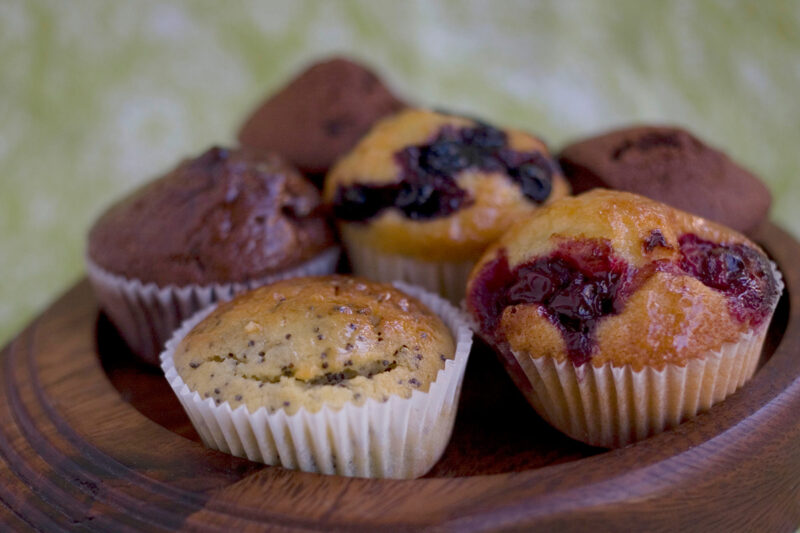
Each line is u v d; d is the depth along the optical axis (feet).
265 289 0.95
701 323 0.88
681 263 0.90
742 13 1.76
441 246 1.06
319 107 1.27
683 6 1.78
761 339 0.91
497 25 1.87
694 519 0.83
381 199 1.07
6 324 1.57
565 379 0.91
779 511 0.88
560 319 0.90
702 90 1.82
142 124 1.74
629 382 0.89
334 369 0.88
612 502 0.80
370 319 0.91
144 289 1.06
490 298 0.95
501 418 1.00
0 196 1.65
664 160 1.07
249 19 1.77
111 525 0.82
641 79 1.85
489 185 1.05
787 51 1.76
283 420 0.86
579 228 0.91
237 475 0.84
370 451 0.89
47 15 1.62
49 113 1.67
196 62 1.76
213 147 1.11
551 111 1.89
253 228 1.07
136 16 1.69
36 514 0.85
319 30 1.83
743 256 0.92
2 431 0.92
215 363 0.90
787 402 0.87
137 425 0.90
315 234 1.11
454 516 0.79
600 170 1.07
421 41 1.88
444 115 1.10
